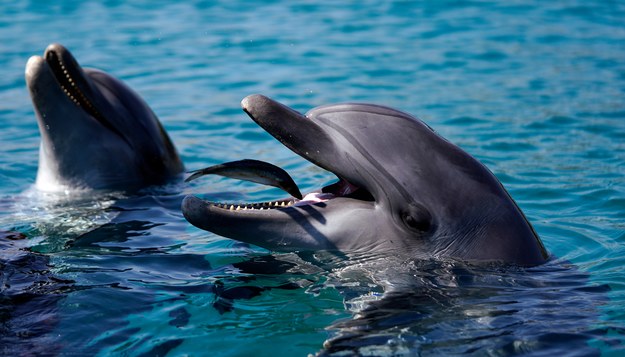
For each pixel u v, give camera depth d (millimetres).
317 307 5250
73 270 5898
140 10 19656
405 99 12266
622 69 13875
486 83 13195
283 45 16094
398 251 5559
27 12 19359
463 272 5480
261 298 5398
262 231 5586
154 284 5645
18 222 7258
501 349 4625
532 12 18984
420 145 5566
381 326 4875
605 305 5223
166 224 7199
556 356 4566
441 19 18438
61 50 7887
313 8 19766
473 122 10961
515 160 9289
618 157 9297
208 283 5656
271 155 9797
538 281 5539
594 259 6250
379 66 14438
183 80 13617
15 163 9477
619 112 11250
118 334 4934
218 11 19500
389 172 5520
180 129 10945
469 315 5027
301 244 5633
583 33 16906
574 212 7508
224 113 11688
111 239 6734
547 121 10883
